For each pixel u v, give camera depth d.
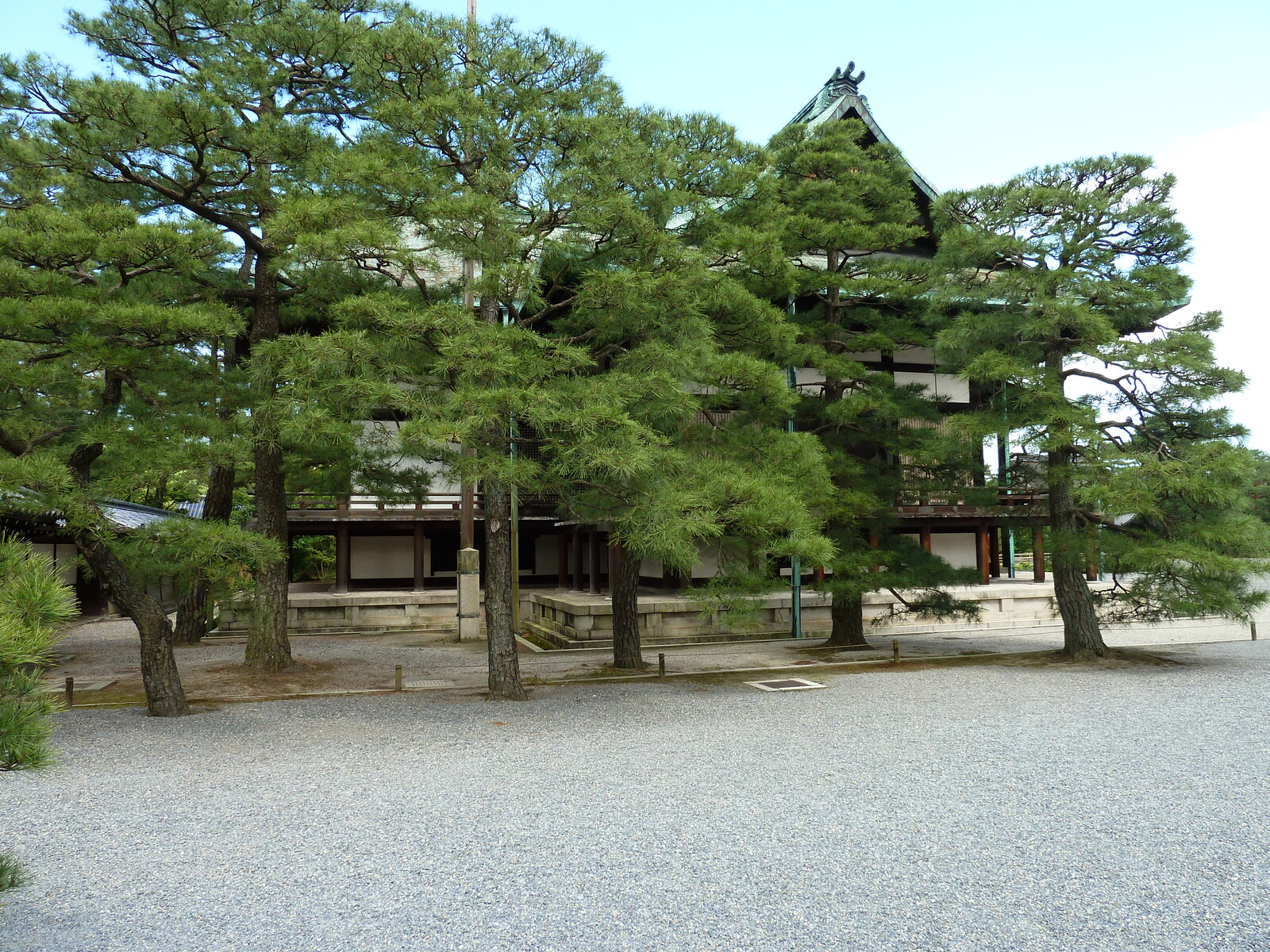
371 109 11.95
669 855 5.39
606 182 9.98
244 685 12.25
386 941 4.23
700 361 10.24
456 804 6.54
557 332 12.07
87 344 8.97
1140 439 13.90
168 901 4.74
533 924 4.41
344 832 5.89
